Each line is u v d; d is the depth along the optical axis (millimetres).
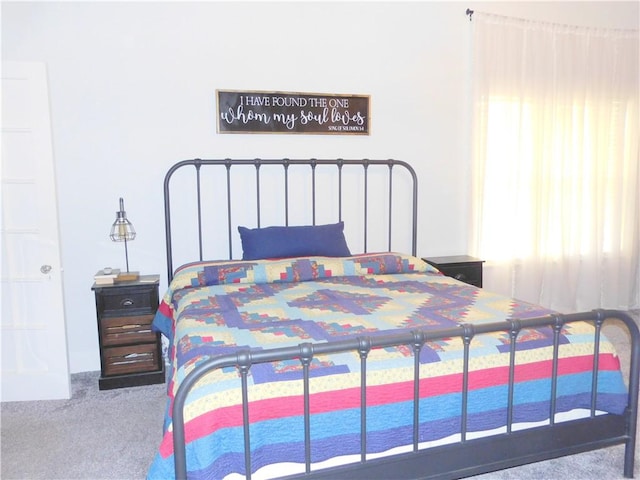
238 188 3254
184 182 3154
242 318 1988
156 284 2854
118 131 3023
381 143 3500
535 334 1728
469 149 3654
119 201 2990
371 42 3412
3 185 2656
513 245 3748
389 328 1804
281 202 3342
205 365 1298
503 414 1610
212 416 1330
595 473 1951
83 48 2926
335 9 3320
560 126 3781
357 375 1469
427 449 1517
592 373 1731
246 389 1320
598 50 3834
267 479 1385
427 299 2279
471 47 3594
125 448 2174
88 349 3113
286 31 3234
